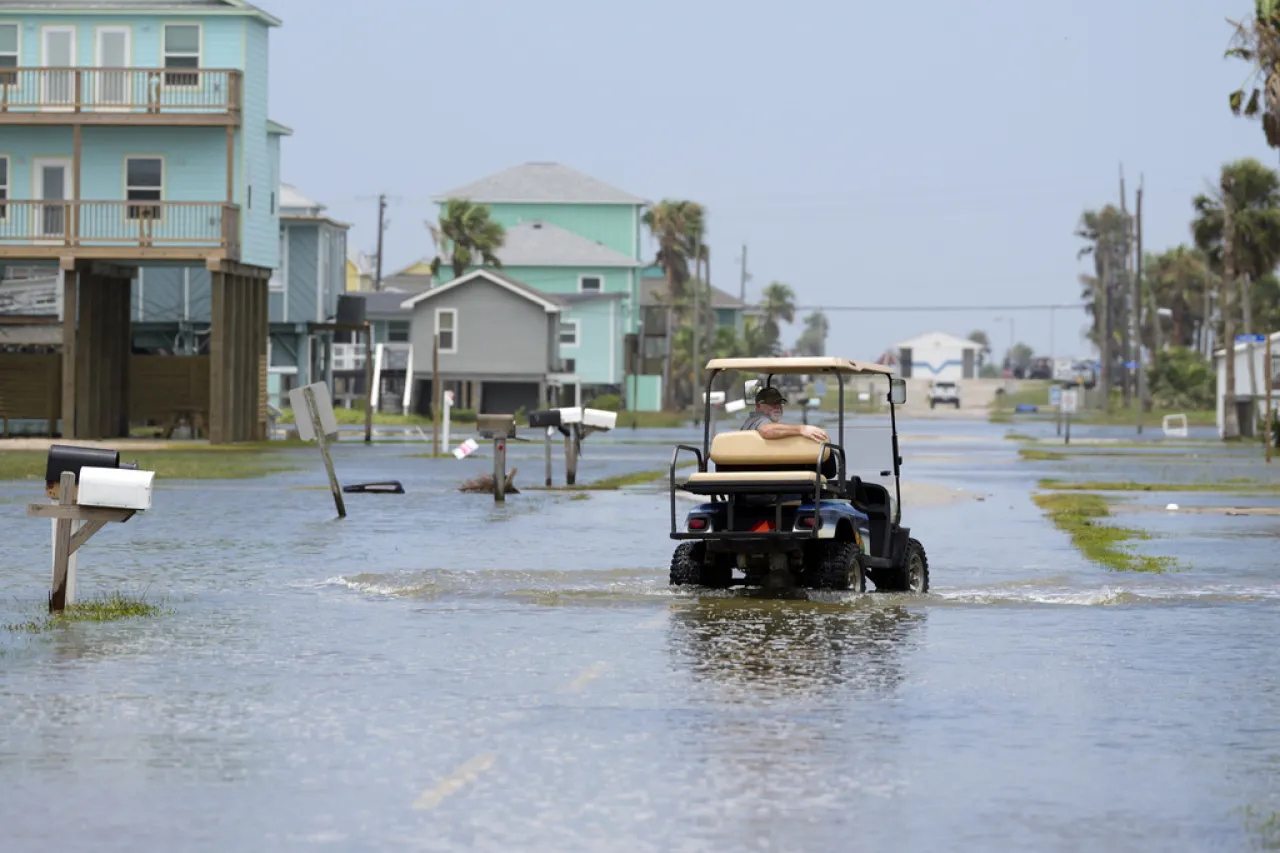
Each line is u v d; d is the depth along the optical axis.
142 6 184.00
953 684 38.88
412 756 31.08
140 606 51.62
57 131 184.62
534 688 38.22
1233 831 25.95
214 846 25.02
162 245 180.12
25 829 25.95
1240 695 37.62
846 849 24.91
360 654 43.12
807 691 37.94
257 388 191.38
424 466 146.62
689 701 36.66
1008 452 194.12
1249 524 89.31
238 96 182.62
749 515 53.66
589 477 132.00
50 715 34.91
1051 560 69.69
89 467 50.47
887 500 56.66
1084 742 32.53
